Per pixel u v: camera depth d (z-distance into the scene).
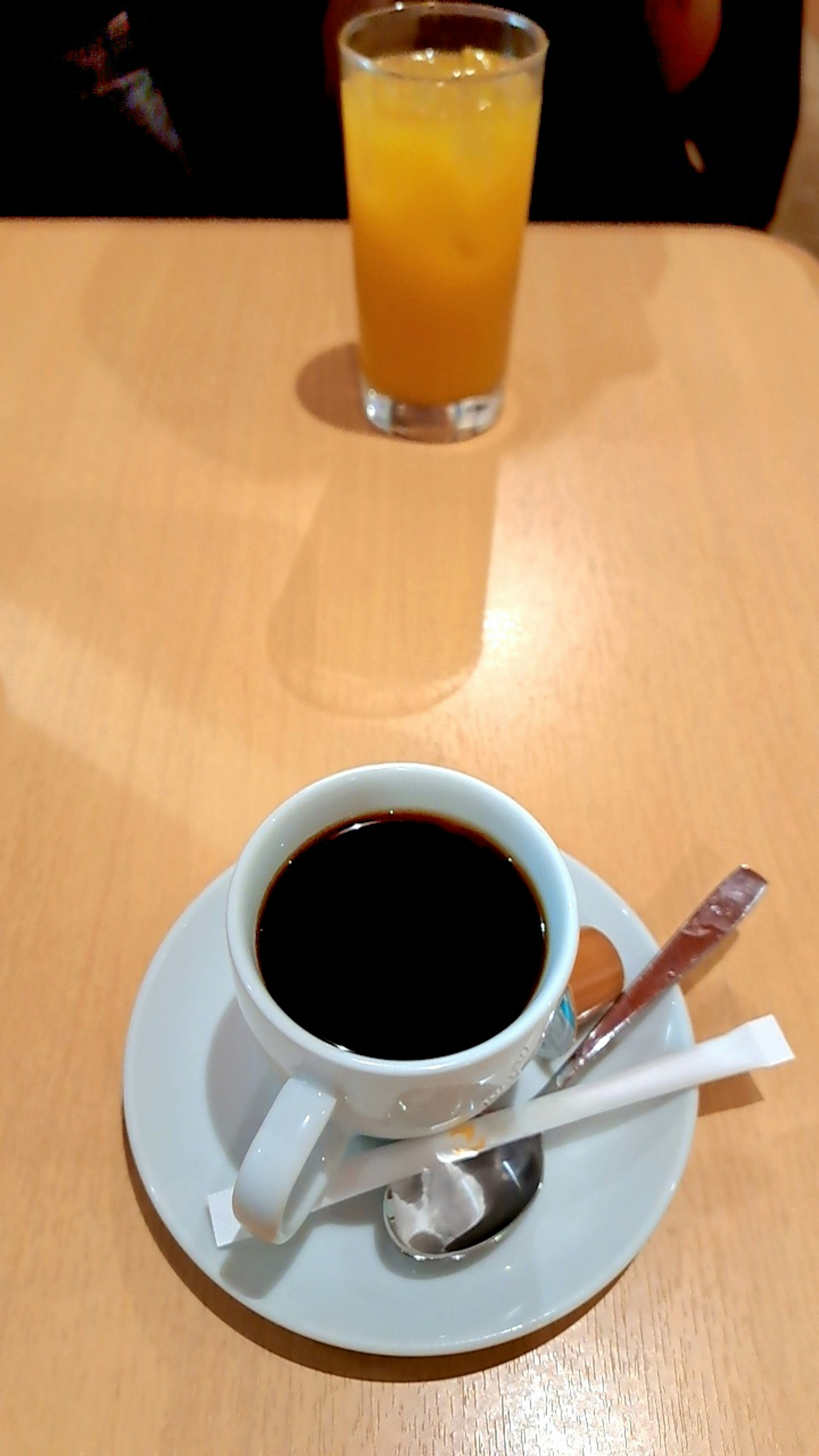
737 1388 0.38
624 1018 0.46
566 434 0.83
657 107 1.46
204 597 0.70
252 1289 0.38
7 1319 0.39
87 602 0.69
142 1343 0.39
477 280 0.74
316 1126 0.35
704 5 1.47
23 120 1.35
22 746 0.60
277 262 1.01
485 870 0.44
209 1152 0.41
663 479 0.79
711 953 0.52
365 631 0.67
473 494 0.78
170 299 0.96
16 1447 0.36
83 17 1.30
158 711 0.62
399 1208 0.40
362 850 0.45
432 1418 0.37
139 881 0.54
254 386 0.87
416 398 0.80
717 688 0.64
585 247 1.04
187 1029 0.45
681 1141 0.42
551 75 1.41
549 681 0.65
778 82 1.53
